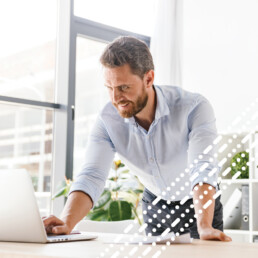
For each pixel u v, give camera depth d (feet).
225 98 12.94
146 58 5.35
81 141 12.71
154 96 5.84
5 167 11.77
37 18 12.37
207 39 13.58
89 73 13.03
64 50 12.53
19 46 12.00
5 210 4.32
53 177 12.30
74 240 4.40
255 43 12.49
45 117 12.32
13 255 3.37
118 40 5.27
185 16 14.17
